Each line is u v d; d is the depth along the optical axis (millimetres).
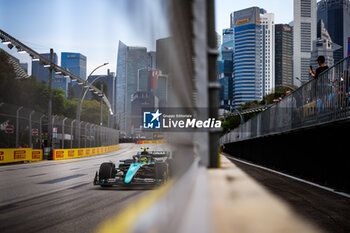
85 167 19766
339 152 9188
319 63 10602
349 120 8188
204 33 2168
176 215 1236
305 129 11531
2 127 22719
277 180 10500
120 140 105500
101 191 9156
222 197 2133
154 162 10383
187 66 2330
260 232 1766
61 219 5465
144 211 1158
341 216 5227
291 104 13422
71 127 35312
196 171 2107
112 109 60031
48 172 16172
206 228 1223
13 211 6223
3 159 22500
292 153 14008
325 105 9859
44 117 31281
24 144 25703
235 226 1798
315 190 8484
